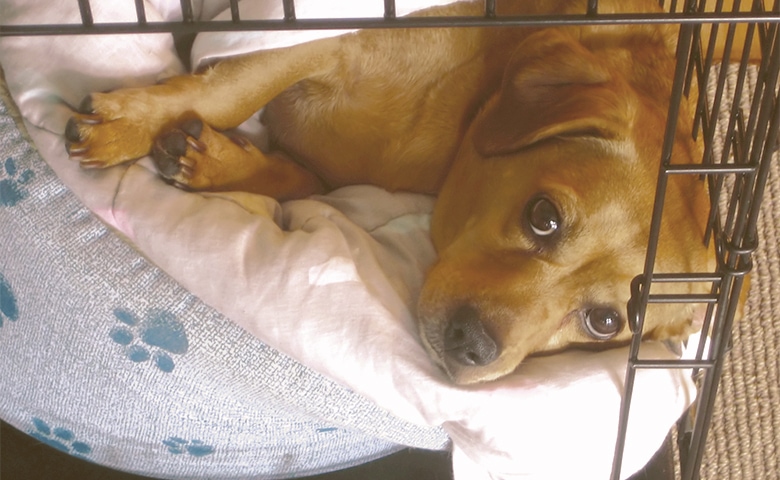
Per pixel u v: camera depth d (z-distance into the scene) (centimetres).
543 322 56
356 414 60
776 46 42
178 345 58
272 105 65
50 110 55
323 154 65
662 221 56
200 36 58
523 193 56
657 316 60
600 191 55
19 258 58
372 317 55
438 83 62
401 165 64
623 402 55
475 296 56
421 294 58
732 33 51
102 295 57
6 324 63
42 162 56
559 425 57
